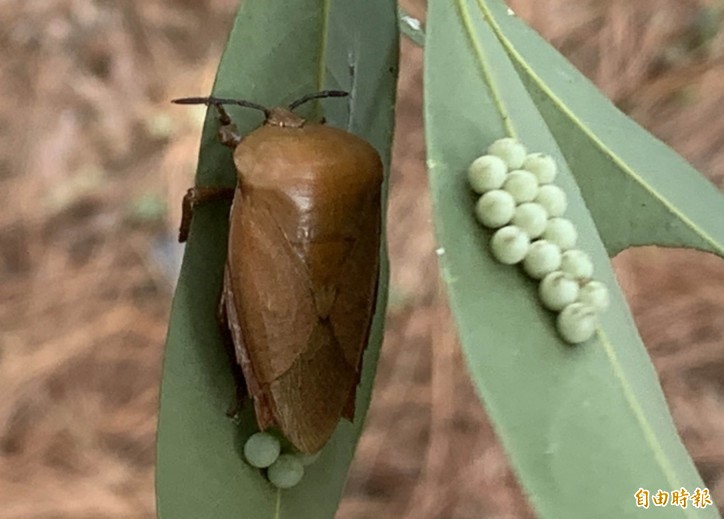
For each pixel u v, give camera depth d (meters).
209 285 0.08
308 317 0.08
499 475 0.20
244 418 0.08
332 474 0.08
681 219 0.08
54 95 0.25
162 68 0.25
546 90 0.08
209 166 0.08
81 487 0.20
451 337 0.21
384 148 0.08
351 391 0.08
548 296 0.06
